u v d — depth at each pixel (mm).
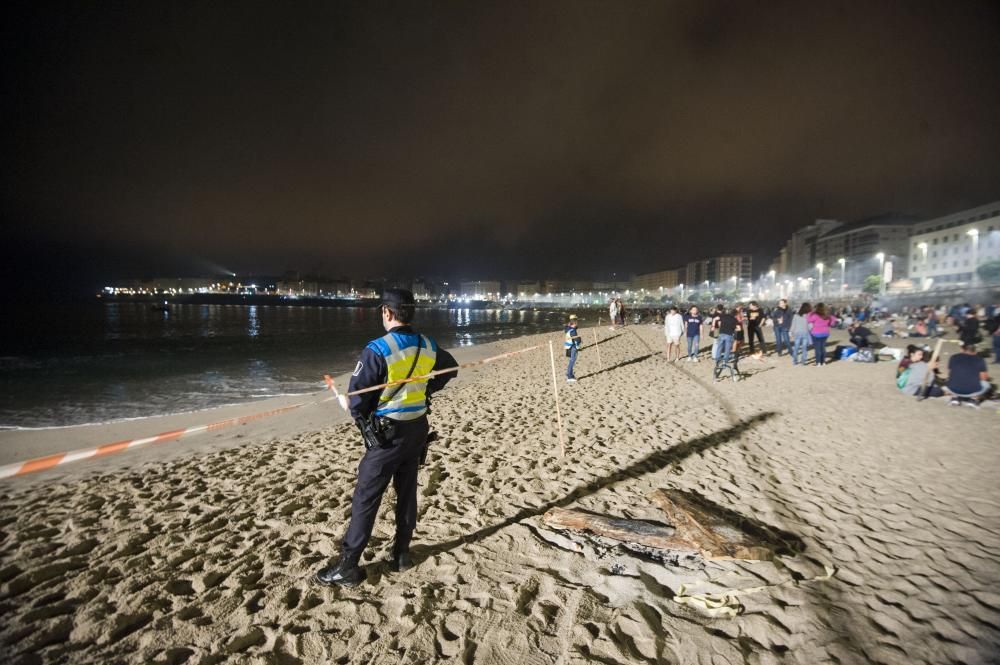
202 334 46438
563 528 4246
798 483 5184
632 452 6457
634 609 3133
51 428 9109
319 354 25766
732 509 4570
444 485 5355
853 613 3059
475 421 8500
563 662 2723
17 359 23500
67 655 2848
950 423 7379
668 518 4359
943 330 21562
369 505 3303
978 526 4117
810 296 129375
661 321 45312
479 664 2715
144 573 3705
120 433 8672
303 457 6684
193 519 4652
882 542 3904
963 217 80875
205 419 9812
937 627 2922
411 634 2955
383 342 3191
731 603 3146
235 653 2838
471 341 36188
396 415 3193
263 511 4812
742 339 17766
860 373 12539
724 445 6637
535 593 3338
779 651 2773
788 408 8797
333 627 3035
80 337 41969
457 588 3408
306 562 3799
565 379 13500
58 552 4051
